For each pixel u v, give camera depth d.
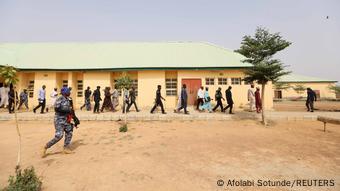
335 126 10.12
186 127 9.84
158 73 15.91
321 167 5.03
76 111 14.23
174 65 15.76
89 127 9.80
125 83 10.59
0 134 8.50
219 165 5.16
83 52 18.38
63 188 3.97
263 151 6.25
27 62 16.14
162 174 4.62
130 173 4.67
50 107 14.49
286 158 5.64
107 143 7.14
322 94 39.91
